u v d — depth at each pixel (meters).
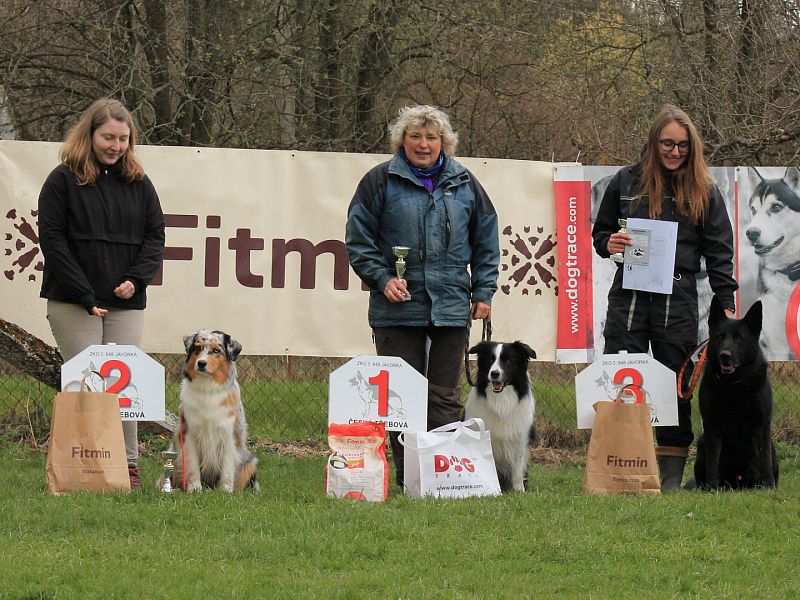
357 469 9.20
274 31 20.06
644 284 9.97
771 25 17.06
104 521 7.88
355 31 20.95
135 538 7.46
